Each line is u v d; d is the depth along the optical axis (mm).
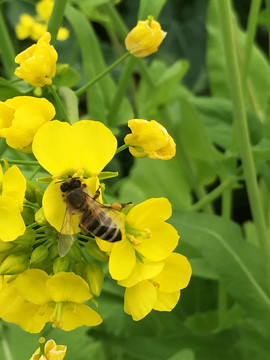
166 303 178
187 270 177
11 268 173
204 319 270
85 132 174
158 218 176
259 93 291
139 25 200
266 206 275
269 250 227
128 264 174
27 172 212
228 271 227
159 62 325
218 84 302
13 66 250
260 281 227
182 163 291
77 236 179
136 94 309
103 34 459
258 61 290
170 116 285
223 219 232
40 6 353
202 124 257
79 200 173
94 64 247
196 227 231
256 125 251
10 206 169
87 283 176
